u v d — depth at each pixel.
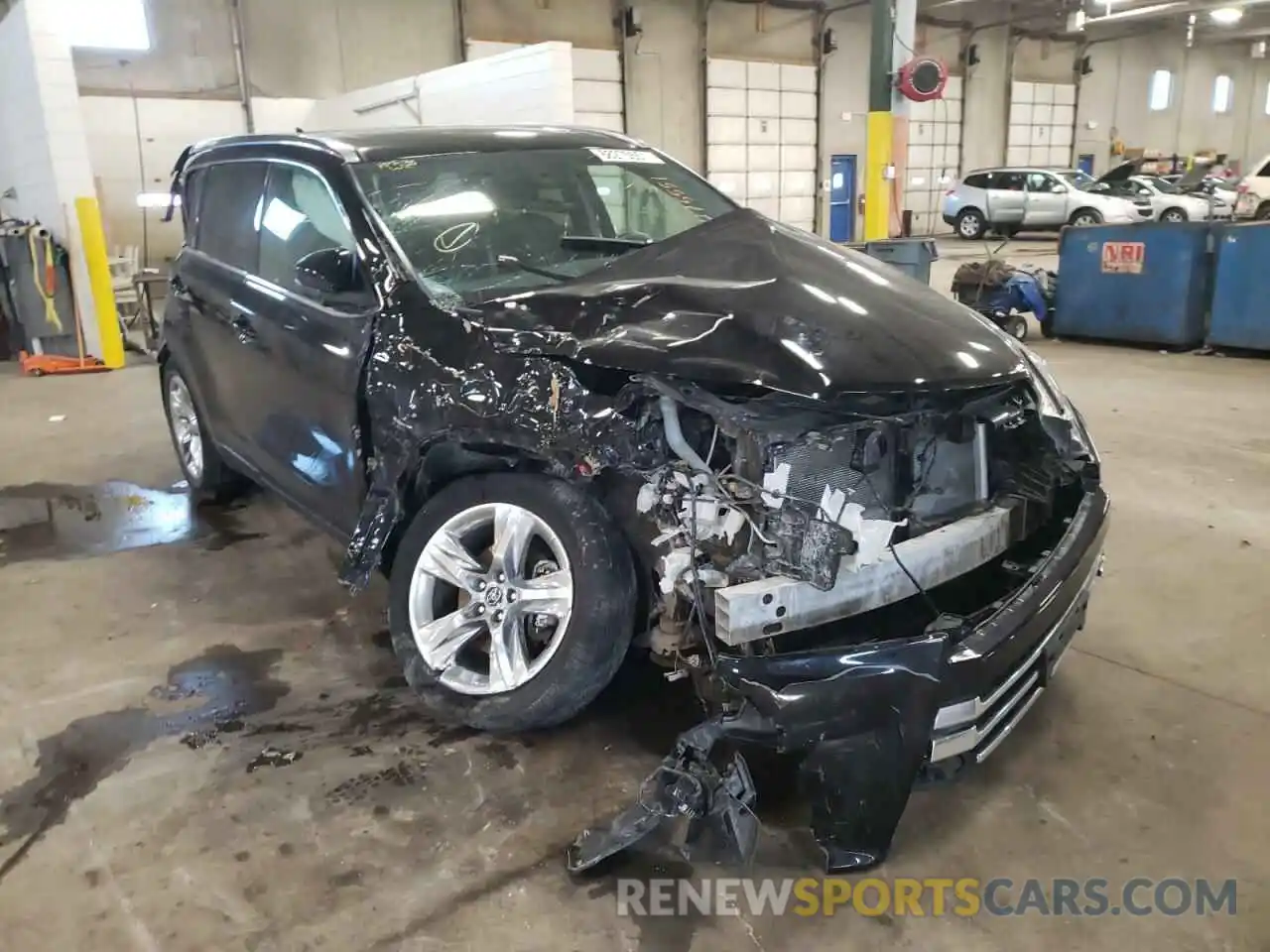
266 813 2.48
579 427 2.37
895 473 2.33
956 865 2.27
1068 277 9.26
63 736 2.86
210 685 3.13
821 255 2.89
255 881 2.24
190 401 4.79
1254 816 2.41
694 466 2.27
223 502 5.00
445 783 2.58
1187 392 6.99
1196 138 34.66
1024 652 2.24
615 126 20.23
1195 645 3.27
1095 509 2.73
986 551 2.38
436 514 2.78
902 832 2.39
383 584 3.91
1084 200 21.08
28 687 3.15
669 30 20.67
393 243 2.98
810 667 2.04
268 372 3.49
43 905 2.17
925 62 10.22
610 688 3.01
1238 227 8.05
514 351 2.53
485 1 18.06
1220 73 34.62
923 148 26.20
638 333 2.42
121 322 10.49
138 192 14.89
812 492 2.25
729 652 2.17
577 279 2.88
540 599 2.57
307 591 3.87
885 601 2.18
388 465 2.82
